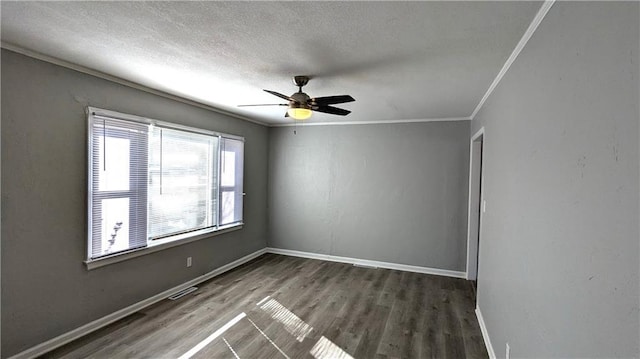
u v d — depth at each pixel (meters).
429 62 2.28
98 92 2.72
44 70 2.34
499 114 2.48
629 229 0.83
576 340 1.13
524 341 1.71
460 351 2.57
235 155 4.67
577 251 1.14
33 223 2.31
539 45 1.58
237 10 1.60
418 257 4.75
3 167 2.15
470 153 4.43
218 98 3.61
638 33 0.81
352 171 5.12
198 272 4.02
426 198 4.71
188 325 2.89
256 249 5.37
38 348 2.36
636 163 0.81
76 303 2.61
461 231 4.54
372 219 5.01
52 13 1.67
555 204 1.34
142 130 3.13
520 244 1.83
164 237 3.48
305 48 2.08
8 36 1.99
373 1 1.48
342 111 2.87
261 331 2.82
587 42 1.09
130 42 2.05
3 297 2.17
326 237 5.29
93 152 2.69
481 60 2.19
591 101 1.06
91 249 2.68
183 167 3.72
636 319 0.80
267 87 3.09
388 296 3.71
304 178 5.41
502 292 2.22
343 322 3.03
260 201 5.43
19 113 2.22
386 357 2.46
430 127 4.67
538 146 1.57
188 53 2.22
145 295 3.26
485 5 1.48
